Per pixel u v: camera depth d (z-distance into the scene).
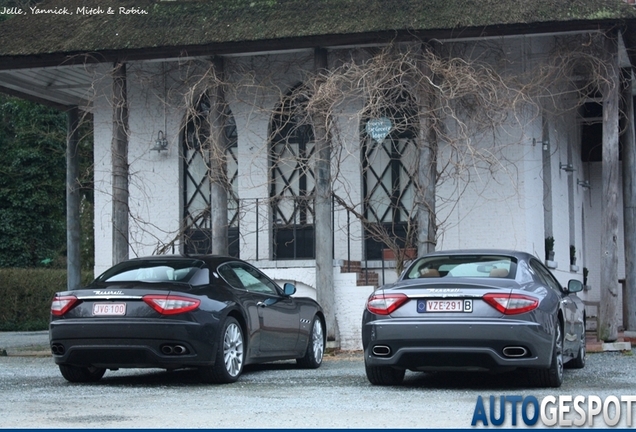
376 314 20.61
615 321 31.39
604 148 31.08
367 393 20.14
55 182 70.25
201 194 37.97
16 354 32.88
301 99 36.25
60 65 34.31
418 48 31.75
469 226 34.22
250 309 23.58
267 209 36.78
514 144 33.56
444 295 20.08
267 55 36.31
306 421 15.99
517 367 19.94
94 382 23.09
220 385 22.03
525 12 30.30
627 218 38.56
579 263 44.06
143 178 38.00
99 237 38.50
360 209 35.78
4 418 16.52
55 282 60.53
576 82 37.25
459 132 33.12
